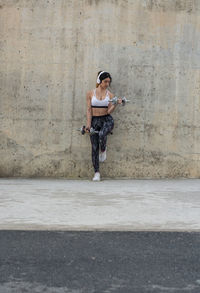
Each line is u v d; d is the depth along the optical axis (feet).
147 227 15.55
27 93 28.89
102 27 28.89
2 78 28.89
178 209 18.63
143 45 29.09
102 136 27.22
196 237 14.48
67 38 28.89
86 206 18.97
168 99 29.07
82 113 28.96
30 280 10.85
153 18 29.07
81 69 28.96
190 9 29.12
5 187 24.09
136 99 29.04
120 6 28.91
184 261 12.27
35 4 28.86
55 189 23.58
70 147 28.89
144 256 12.64
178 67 29.14
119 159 29.01
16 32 28.86
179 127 29.07
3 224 15.70
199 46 29.17
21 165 28.89
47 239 14.10
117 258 12.44
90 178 28.84
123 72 29.04
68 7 28.89
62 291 10.26
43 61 28.89
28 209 18.21
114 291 10.30
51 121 28.89
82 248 13.28
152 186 25.29
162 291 10.34
